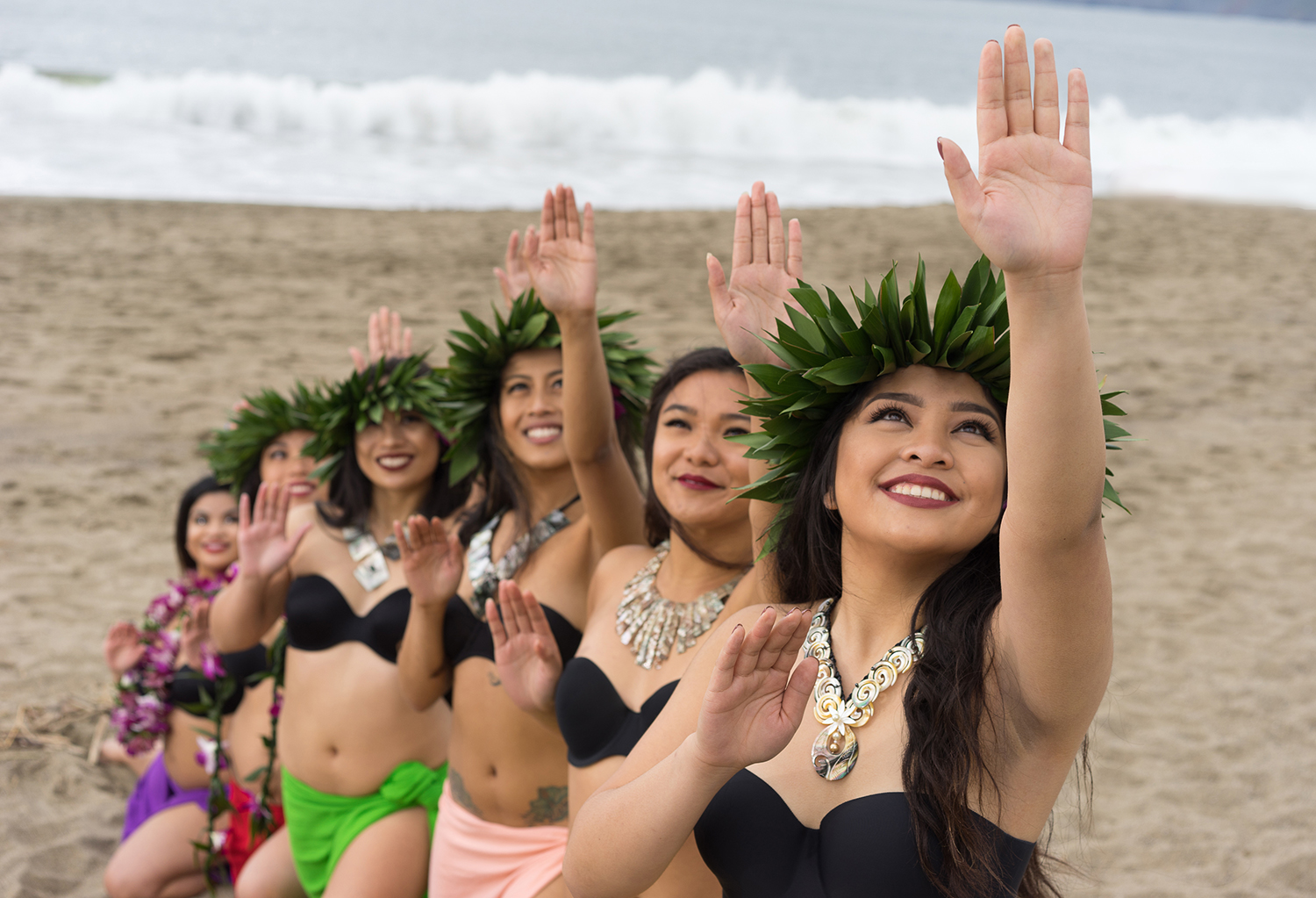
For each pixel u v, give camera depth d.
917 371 1.91
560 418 3.31
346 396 3.63
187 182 19.14
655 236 16.72
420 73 39.62
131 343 11.80
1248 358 12.32
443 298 13.52
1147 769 5.13
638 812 1.83
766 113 27.84
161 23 48.94
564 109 26.55
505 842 3.17
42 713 5.48
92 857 4.48
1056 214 1.59
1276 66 86.25
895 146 28.61
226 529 4.61
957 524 1.83
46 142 21.22
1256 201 24.59
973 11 155.62
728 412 2.58
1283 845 4.56
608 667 2.60
